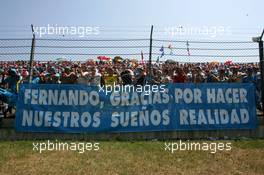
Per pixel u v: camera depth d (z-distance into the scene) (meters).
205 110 10.30
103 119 9.97
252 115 10.45
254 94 10.59
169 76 12.47
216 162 7.81
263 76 10.62
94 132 9.87
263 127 10.41
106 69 12.79
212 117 10.28
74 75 11.09
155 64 13.27
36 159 7.85
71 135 9.84
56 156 8.11
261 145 9.26
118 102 10.09
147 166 7.42
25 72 13.86
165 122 10.10
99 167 7.31
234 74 12.41
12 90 11.07
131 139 9.91
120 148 8.84
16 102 9.91
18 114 9.80
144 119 10.06
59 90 10.02
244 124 10.37
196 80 11.77
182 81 11.56
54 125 9.84
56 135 9.81
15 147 8.83
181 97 10.30
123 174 6.89
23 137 9.73
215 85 10.48
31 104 9.89
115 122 9.98
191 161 7.86
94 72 11.40
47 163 7.57
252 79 11.49
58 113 9.91
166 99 10.24
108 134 9.91
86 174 6.86
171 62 13.86
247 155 8.34
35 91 9.97
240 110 10.43
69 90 10.04
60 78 12.04
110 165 7.45
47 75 12.65
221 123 10.28
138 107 10.11
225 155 8.34
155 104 10.17
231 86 10.54
